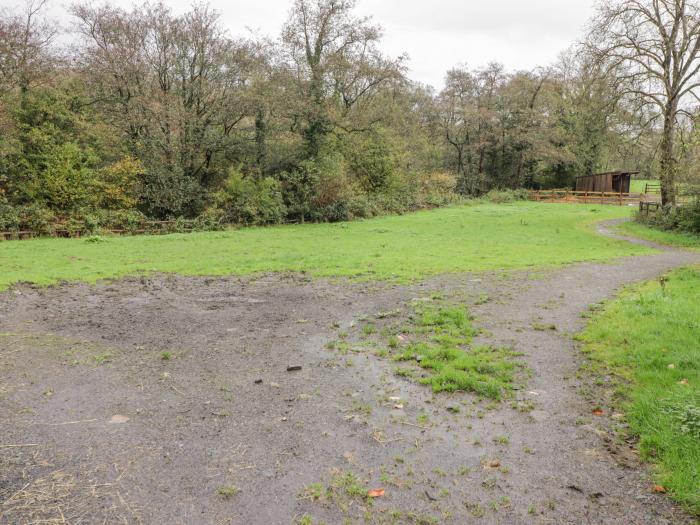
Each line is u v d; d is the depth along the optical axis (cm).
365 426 462
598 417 470
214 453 414
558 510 338
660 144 2427
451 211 3844
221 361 643
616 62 2411
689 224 2197
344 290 1072
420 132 5075
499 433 446
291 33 3016
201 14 2934
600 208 3997
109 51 2744
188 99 3062
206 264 1442
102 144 2833
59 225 2425
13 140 2464
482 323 790
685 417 421
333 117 3030
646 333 672
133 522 325
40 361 640
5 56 2594
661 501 343
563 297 971
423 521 327
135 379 581
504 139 5194
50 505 341
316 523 325
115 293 1062
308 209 3088
